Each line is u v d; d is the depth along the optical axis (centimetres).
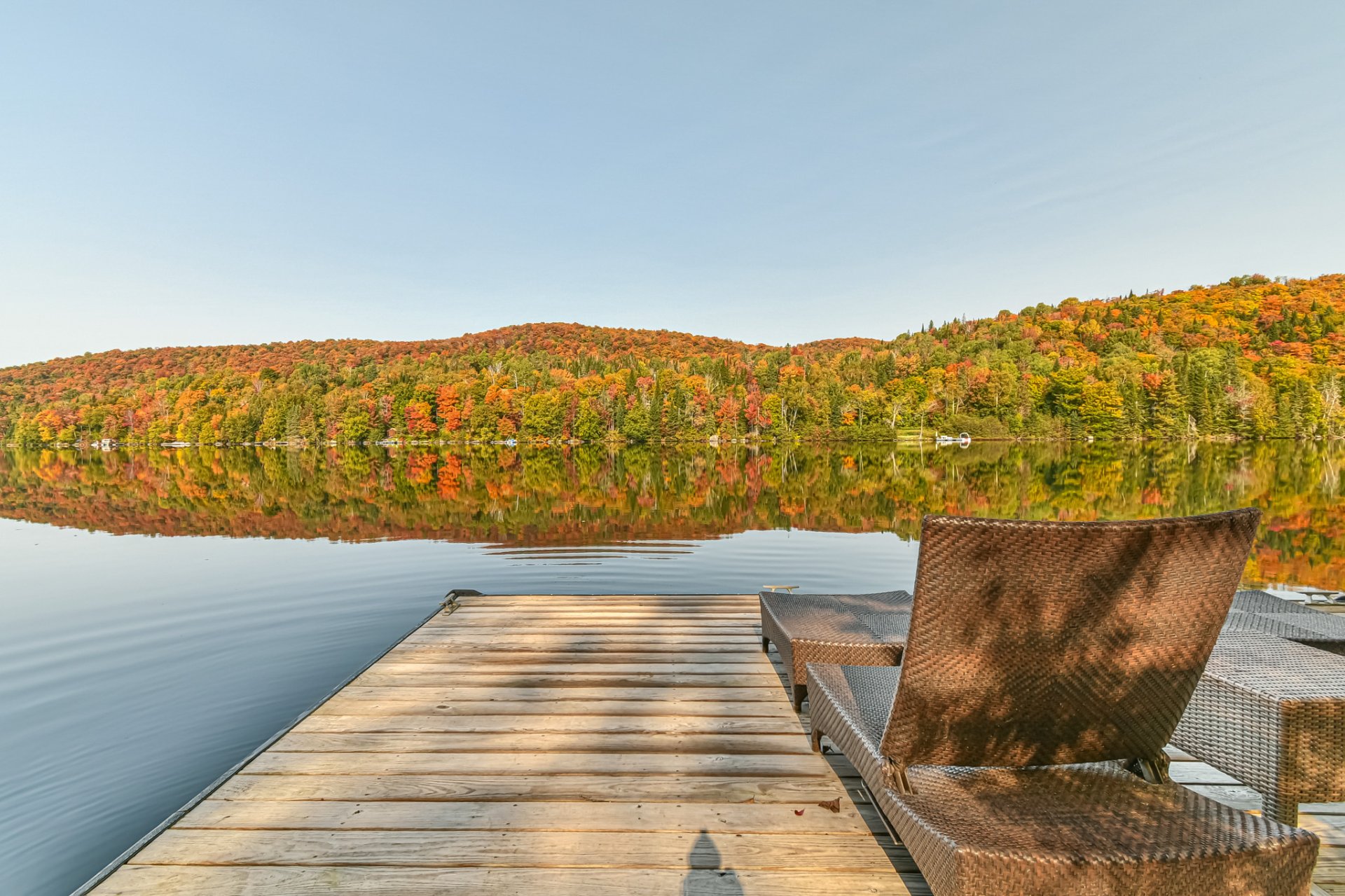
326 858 170
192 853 172
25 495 1953
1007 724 141
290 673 429
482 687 304
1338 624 249
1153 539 122
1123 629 130
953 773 154
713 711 273
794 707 265
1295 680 171
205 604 614
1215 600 131
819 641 252
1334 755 153
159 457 4678
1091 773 154
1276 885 120
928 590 128
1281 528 1063
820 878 162
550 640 382
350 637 509
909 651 134
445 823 187
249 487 2202
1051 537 121
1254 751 161
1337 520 1154
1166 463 3291
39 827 258
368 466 3538
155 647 486
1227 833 124
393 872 164
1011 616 129
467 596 493
